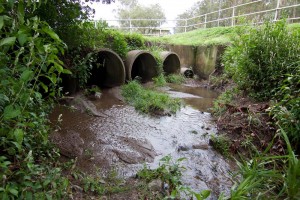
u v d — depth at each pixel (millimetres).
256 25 5688
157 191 2354
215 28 10953
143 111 4988
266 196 2193
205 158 3188
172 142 3648
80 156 2930
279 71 4340
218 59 8273
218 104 5012
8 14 1832
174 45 10383
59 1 3855
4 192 1374
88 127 3906
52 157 2510
